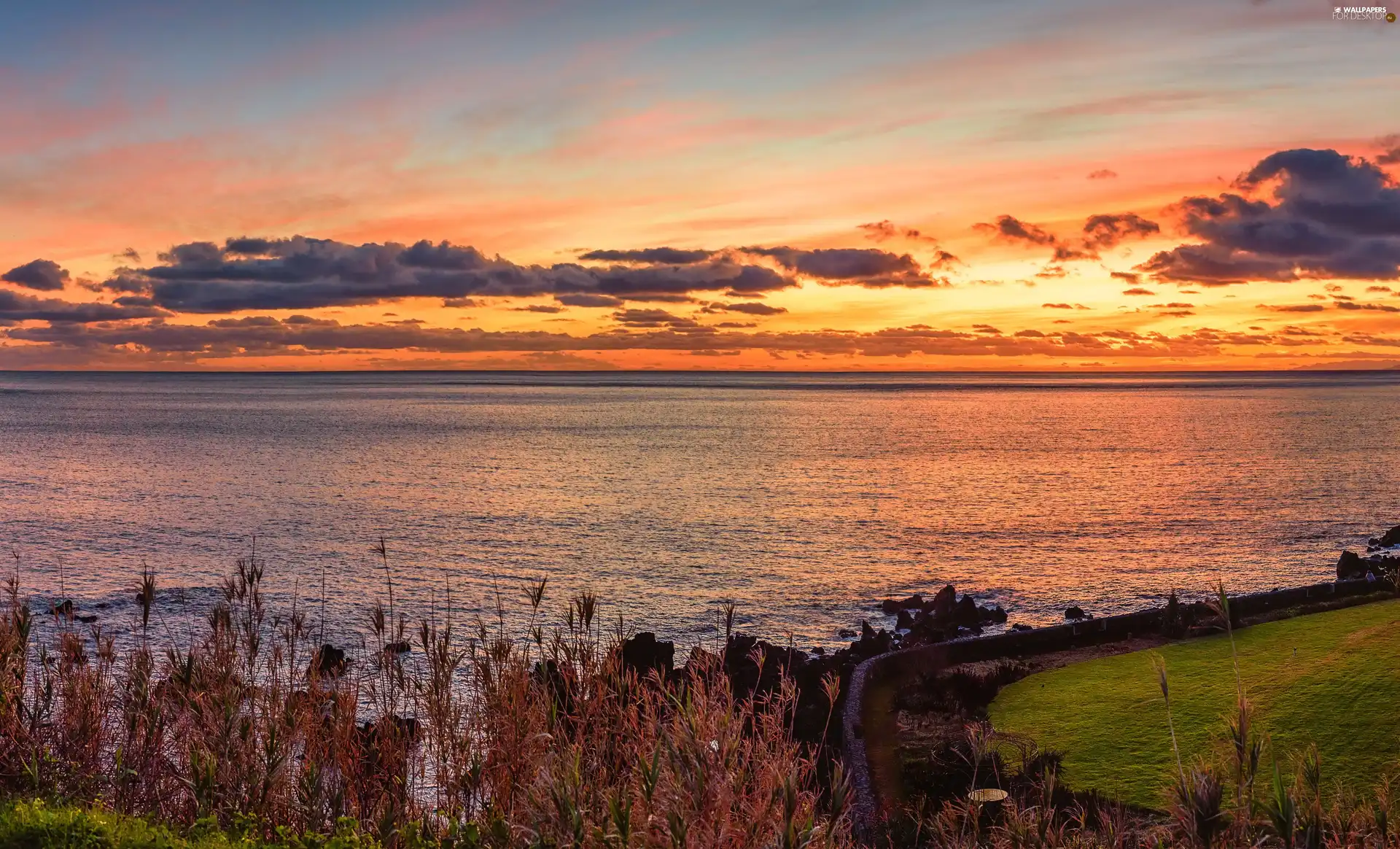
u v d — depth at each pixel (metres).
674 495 88.56
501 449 136.38
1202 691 24.91
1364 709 20.83
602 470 108.81
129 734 9.24
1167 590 51.53
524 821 7.20
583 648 8.85
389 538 65.44
